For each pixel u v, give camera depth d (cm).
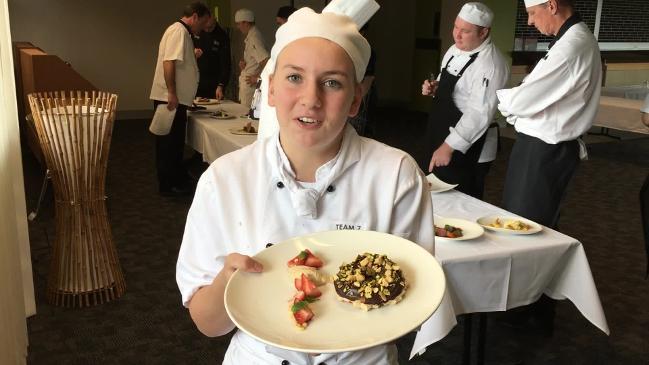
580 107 247
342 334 85
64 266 296
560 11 248
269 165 101
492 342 269
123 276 334
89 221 295
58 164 282
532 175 257
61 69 521
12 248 174
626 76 870
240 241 101
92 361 251
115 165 596
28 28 806
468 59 296
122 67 870
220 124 430
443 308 186
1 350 139
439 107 310
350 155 101
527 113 251
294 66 89
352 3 106
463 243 201
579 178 575
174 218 439
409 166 105
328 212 102
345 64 89
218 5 866
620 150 701
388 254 98
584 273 206
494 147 316
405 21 968
